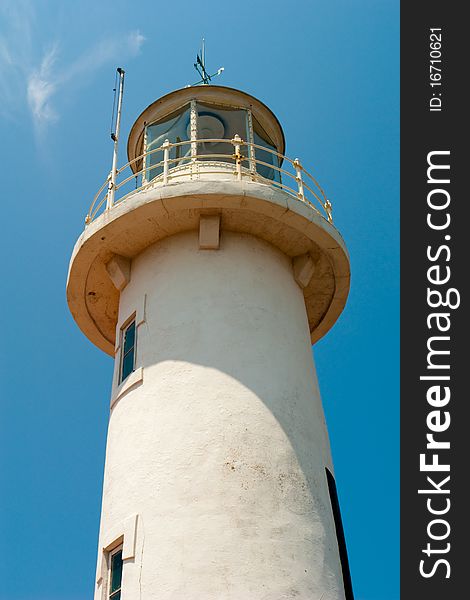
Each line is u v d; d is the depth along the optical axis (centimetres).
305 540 1224
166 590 1134
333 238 1612
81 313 1791
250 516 1203
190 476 1245
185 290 1488
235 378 1367
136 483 1280
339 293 1753
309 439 1380
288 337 1495
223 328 1429
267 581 1146
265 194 1518
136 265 1625
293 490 1271
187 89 1852
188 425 1306
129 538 1216
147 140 1872
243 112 1870
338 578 1253
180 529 1190
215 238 1530
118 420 1413
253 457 1273
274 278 1567
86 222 1673
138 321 1511
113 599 1223
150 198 1512
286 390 1401
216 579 1131
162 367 1402
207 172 1578
